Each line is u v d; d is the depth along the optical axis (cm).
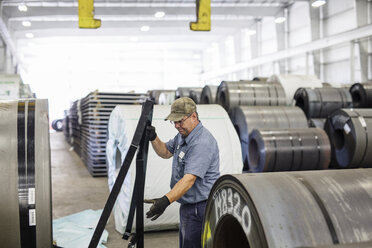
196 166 228
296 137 554
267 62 1733
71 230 390
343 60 1398
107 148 469
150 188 386
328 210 139
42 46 2395
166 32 1958
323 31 1478
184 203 250
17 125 246
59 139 1734
